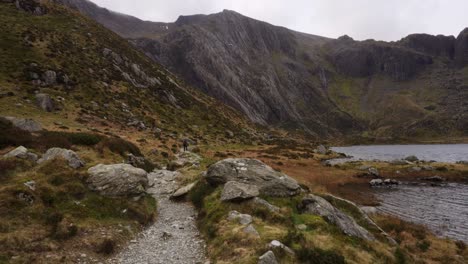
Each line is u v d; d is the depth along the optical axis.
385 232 24.75
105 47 108.75
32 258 11.99
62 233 14.23
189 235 17.19
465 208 36.47
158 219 20.06
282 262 12.35
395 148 198.12
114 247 14.43
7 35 79.19
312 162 69.00
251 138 115.38
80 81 79.19
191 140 75.94
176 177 32.09
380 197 42.00
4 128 28.22
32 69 69.06
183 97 124.44
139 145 51.78
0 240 12.45
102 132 54.81
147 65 131.88
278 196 22.81
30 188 16.81
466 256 21.00
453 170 61.00
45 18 105.88
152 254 14.34
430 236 25.27
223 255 13.49
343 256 13.97
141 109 87.38
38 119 50.84
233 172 24.61
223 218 17.91
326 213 20.27
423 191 46.09
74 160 23.05
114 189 20.30
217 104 164.12
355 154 129.25
